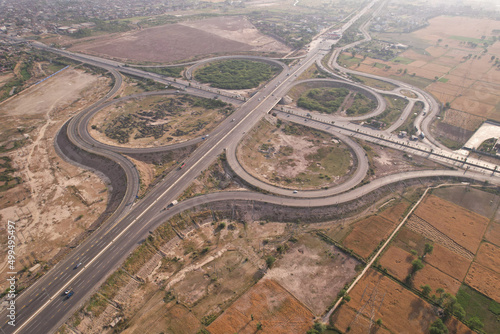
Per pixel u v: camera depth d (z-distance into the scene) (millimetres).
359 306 91250
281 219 123688
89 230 115875
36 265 103250
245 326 87312
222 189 134750
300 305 92625
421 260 104312
